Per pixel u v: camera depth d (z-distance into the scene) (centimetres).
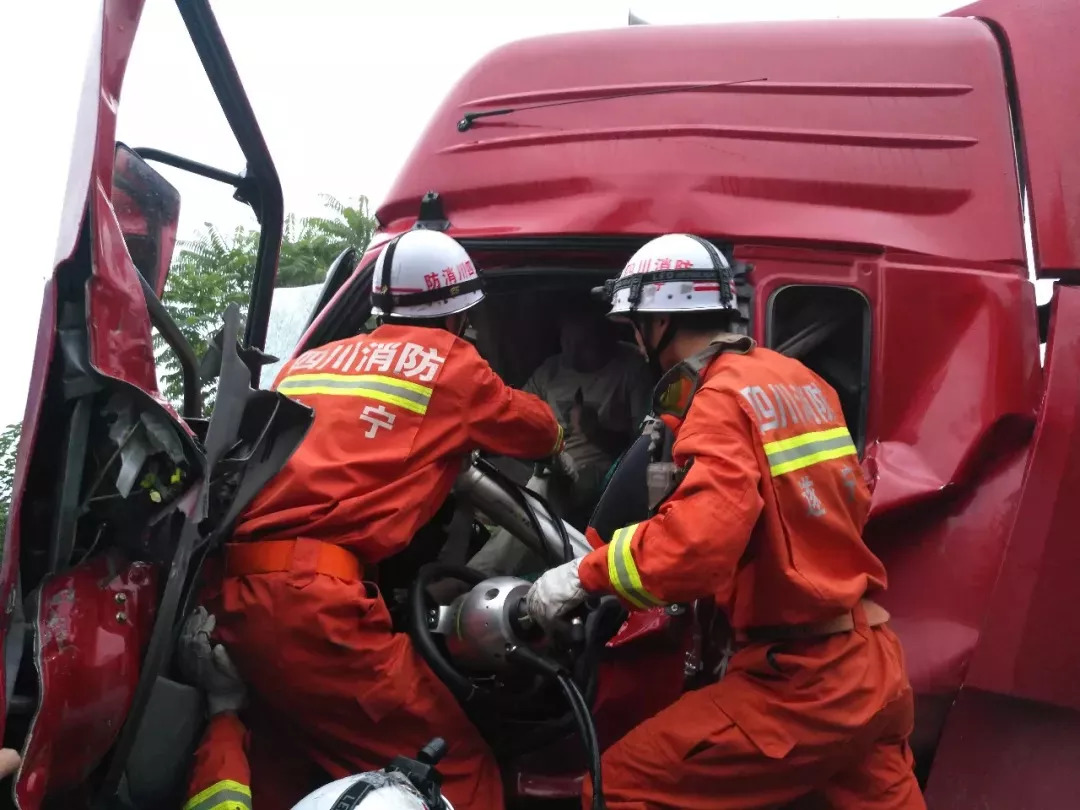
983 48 285
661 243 238
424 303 251
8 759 167
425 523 253
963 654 248
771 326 273
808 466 215
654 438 259
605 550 207
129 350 193
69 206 195
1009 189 276
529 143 300
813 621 213
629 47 301
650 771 215
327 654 219
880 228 275
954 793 251
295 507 227
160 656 189
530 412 250
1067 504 246
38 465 186
